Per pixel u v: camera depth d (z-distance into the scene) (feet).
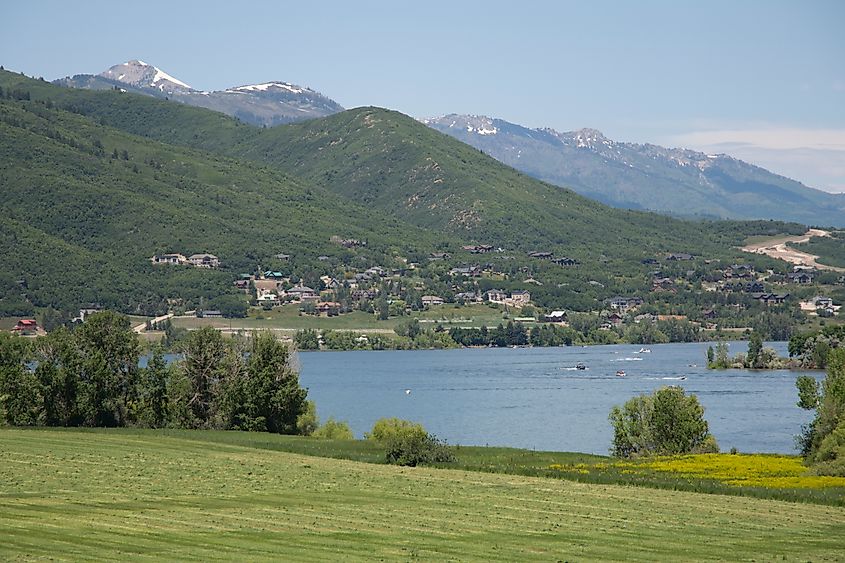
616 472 349.20
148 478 296.92
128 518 223.10
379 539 212.23
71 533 201.16
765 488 315.99
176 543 196.03
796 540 233.14
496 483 316.19
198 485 286.25
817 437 384.06
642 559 203.82
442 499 277.64
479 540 217.15
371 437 444.14
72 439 404.16
